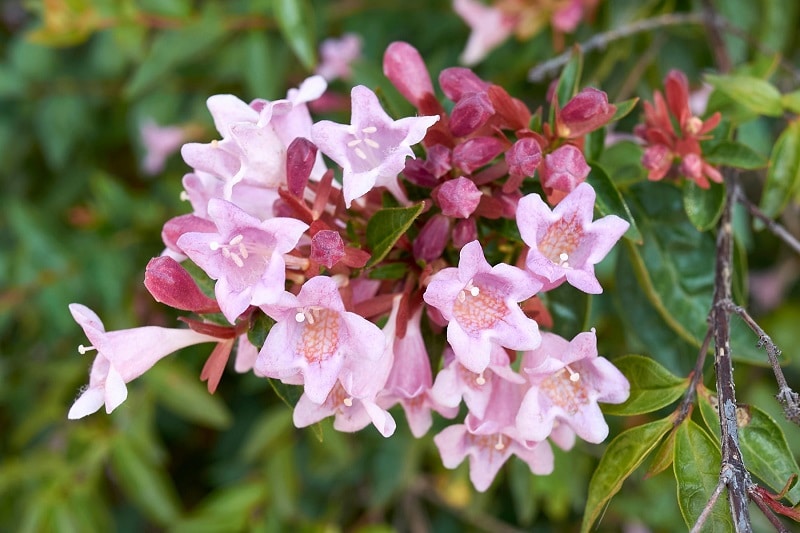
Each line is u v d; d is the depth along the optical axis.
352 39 0.35
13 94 0.38
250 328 0.20
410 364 0.20
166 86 0.37
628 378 0.21
